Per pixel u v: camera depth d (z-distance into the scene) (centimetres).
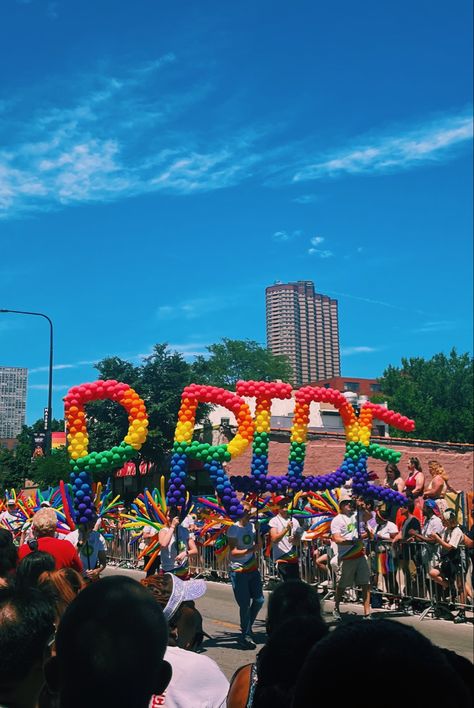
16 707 231
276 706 243
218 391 1034
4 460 4222
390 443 2625
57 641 178
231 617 1138
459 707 121
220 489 974
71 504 912
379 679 119
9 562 504
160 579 390
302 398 1112
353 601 1246
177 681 307
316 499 1125
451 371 5659
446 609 1073
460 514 1392
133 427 952
